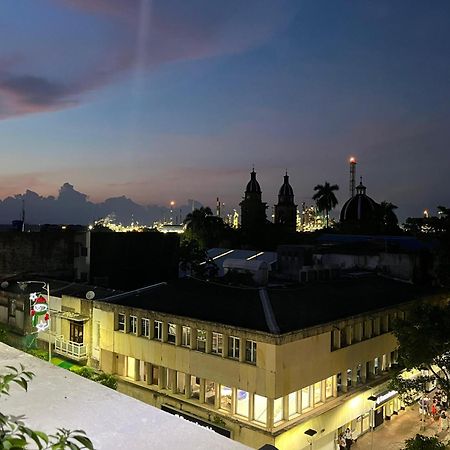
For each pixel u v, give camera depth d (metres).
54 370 3.68
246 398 30.89
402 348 28.62
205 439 2.71
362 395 35.38
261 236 105.12
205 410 31.81
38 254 56.09
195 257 66.69
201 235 98.94
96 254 56.47
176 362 33.94
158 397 34.22
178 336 34.00
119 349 37.19
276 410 29.70
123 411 3.00
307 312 34.25
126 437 2.69
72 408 3.01
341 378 34.59
